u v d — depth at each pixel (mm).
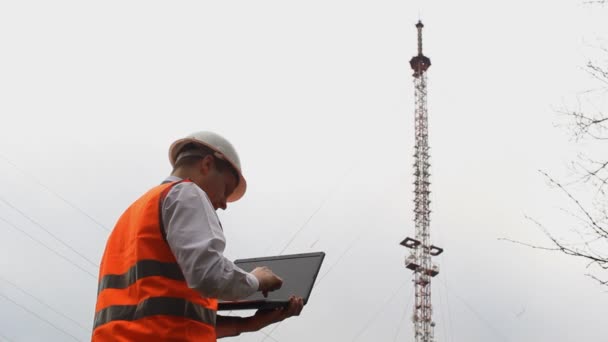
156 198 3590
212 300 3656
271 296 4398
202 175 4137
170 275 3418
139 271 3406
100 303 3521
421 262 45781
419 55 52250
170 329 3277
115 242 3711
